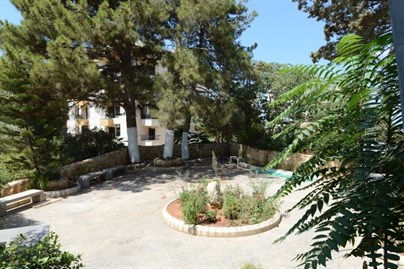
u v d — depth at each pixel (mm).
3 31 9648
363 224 1003
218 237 5410
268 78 13375
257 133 13516
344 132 1278
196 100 10781
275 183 9523
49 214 7160
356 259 4164
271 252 4730
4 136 8336
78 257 3025
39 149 8781
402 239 999
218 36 10750
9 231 4258
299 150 1470
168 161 12625
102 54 11211
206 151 15539
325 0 10102
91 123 22672
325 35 10430
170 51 11188
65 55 8633
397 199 1042
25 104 8164
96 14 9797
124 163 13148
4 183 7211
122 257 4805
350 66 1252
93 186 9969
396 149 1127
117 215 6980
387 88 1157
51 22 9461
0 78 7844
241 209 6078
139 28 10453
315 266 980
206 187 7016
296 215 6316
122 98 12234
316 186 1510
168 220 6160
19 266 2562
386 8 7754
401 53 862
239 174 11320
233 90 12594
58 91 9555
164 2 10773
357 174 1122
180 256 4758
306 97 1428
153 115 10859
